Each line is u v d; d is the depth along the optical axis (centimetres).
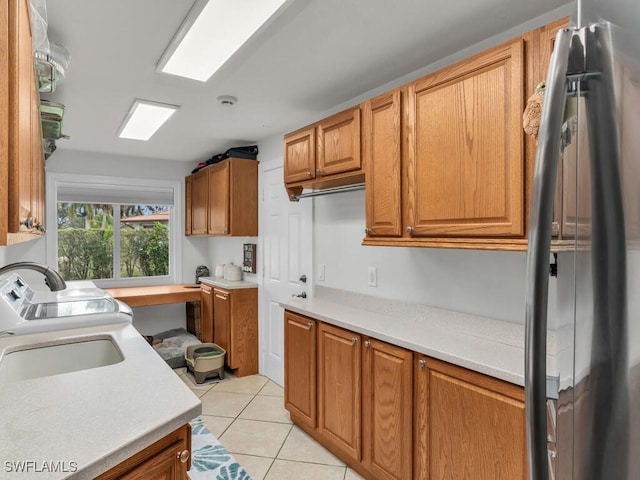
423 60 207
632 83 45
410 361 180
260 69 216
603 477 51
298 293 324
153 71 217
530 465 61
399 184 191
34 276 396
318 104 272
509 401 140
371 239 209
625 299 47
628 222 46
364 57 203
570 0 156
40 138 170
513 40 145
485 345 174
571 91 54
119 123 316
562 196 58
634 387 46
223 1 153
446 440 163
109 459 83
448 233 169
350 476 216
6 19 87
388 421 191
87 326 190
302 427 269
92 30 173
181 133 347
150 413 100
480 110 156
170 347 417
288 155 276
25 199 107
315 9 160
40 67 157
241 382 359
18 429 92
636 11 45
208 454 238
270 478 214
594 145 51
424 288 219
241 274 410
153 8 157
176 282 482
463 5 158
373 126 206
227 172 373
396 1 155
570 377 58
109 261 453
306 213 313
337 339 226
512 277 179
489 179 153
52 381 122
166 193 477
